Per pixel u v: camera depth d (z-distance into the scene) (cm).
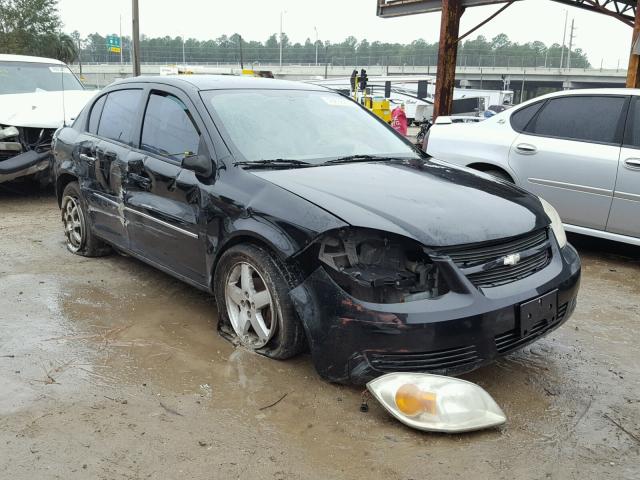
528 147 605
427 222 298
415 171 383
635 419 300
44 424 282
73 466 253
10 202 820
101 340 375
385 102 2584
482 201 335
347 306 287
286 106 431
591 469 259
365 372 289
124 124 472
